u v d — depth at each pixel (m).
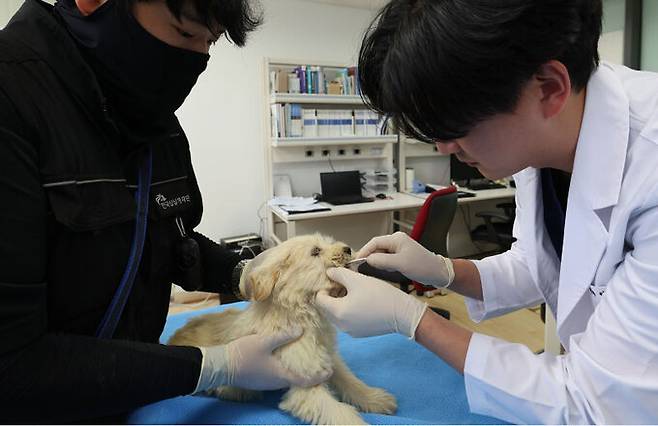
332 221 3.87
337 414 0.78
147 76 0.72
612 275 0.70
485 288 1.06
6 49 0.63
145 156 0.83
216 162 3.49
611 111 0.67
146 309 0.86
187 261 0.94
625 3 3.12
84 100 0.69
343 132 3.57
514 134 0.61
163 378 0.68
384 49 0.58
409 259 1.03
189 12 0.62
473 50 0.49
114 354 0.64
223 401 0.87
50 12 0.72
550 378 0.65
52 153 0.63
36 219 0.59
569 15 0.51
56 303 0.68
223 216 3.59
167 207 0.89
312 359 0.86
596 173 0.68
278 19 3.50
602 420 0.57
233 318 1.06
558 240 0.94
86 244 0.69
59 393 0.59
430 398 0.91
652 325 0.54
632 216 0.64
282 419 0.81
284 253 0.96
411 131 0.61
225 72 3.39
